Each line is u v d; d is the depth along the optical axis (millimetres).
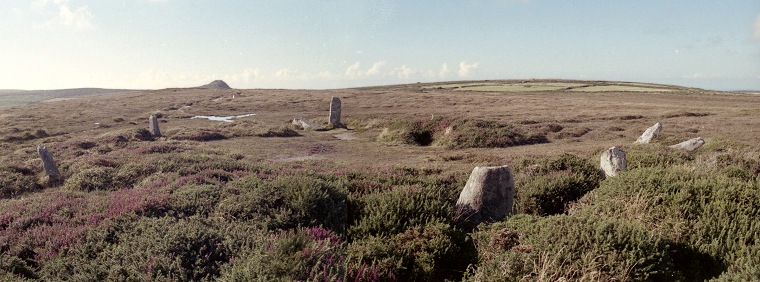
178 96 92312
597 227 6227
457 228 8219
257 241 5910
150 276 5125
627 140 28297
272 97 86125
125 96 97188
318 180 9789
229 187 10086
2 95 179000
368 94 92375
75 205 10102
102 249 6516
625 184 8703
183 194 9672
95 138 30609
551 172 13156
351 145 30250
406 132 31625
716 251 6293
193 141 31172
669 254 6246
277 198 8656
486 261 6383
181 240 6066
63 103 83125
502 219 8914
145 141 30781
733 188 7629
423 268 6473
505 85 145500
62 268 5930
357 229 7770
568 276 5539
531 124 37219
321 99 80188
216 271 5461
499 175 9422
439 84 180000
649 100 75562
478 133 28688
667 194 7820
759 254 5789
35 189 17359
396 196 8805
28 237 7641
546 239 6254
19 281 5555
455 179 14250
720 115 43219
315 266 5066
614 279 5395
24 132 36875
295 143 31234
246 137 34844
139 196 9961
